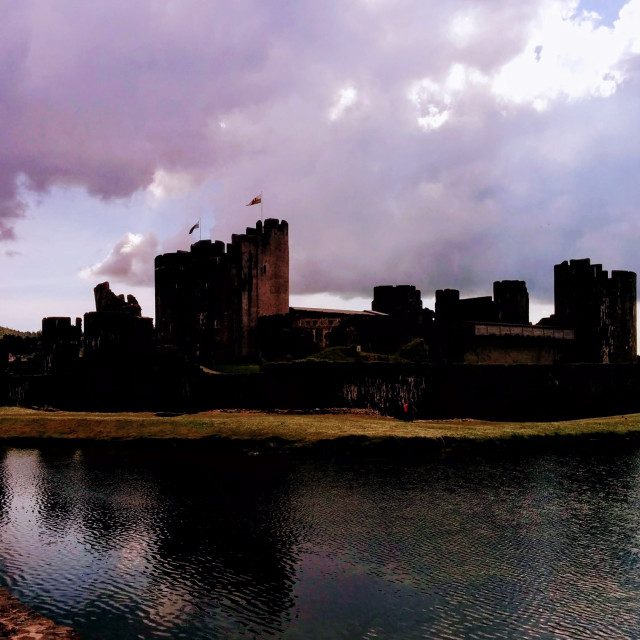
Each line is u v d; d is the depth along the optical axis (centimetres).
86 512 3812
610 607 2575
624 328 10950
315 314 9644
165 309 9475
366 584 2772
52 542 3291
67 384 7931
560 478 4647
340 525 3541
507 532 3444
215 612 2519
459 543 3269
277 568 2938
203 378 7450
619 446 5912
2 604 2533
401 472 4781
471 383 7481
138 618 2466
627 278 11019
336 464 5041
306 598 2634
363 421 6425
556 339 10162
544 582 2802
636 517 3728
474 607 2566
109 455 5475
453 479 4591
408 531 3447
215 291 9488
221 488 4331
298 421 6303
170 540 3312
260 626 2408
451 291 10806
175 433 5956
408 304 11112
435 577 2847
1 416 7006
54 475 4753
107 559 3055
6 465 5116
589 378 8206
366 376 7156
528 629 2398
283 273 10288
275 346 9319
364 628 2398
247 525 3547
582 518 3709
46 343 8881
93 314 7769
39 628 2292
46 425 6450
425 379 7306
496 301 10750
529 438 5934
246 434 5822
